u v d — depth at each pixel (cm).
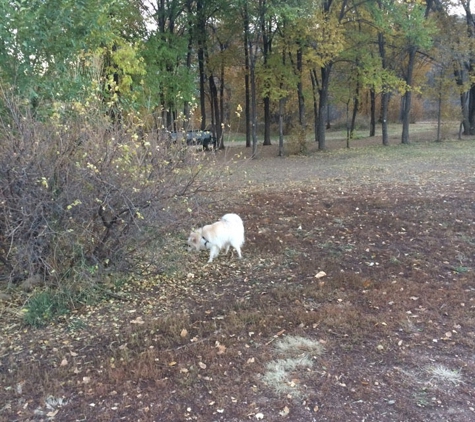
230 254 658
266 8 1858
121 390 335
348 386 334
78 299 492
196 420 300
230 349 388
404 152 2108
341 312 451
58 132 441
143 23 1827
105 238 492
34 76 560
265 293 518
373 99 3145
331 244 691
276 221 826
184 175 500
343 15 2175
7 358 387
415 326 423
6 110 485
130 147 455
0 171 412
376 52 2597
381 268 586
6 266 493
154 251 565
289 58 2228
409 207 895
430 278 547
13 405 322
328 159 2020
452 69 2431
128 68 1174
